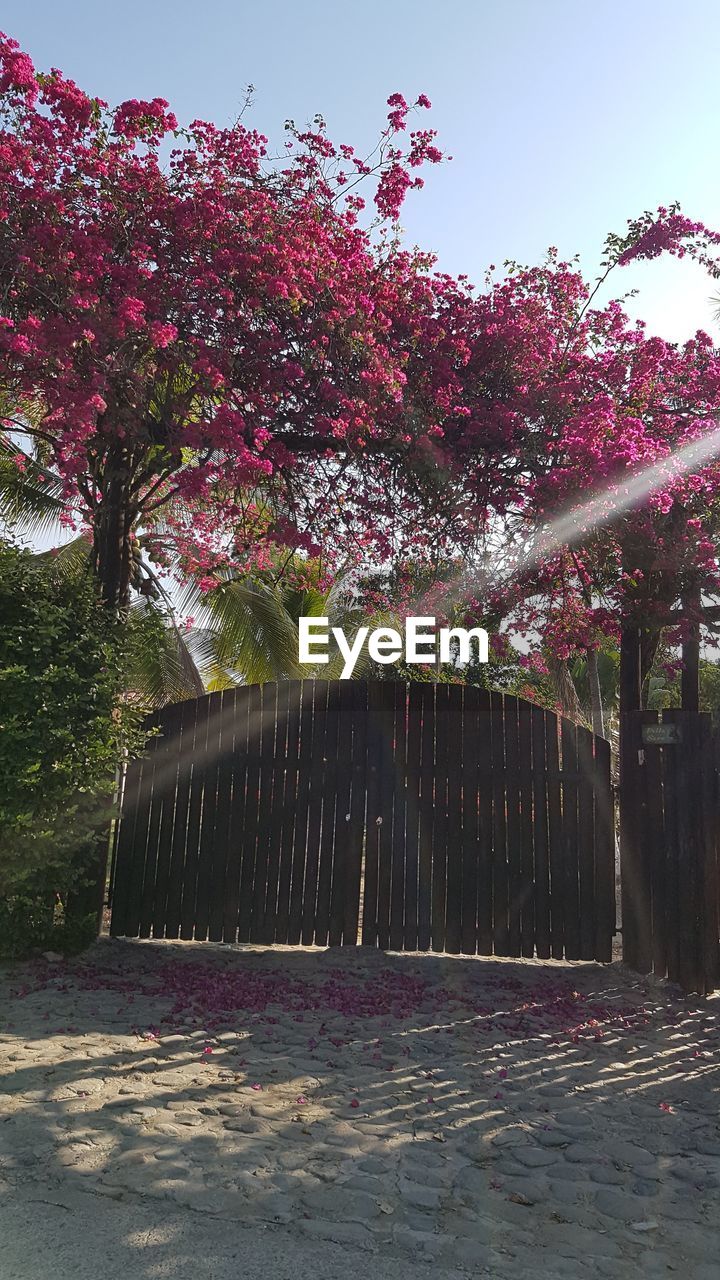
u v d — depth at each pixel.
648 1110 4.55
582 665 18.98
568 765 7.93
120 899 8.20
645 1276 3.05
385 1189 3.60
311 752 8.25
